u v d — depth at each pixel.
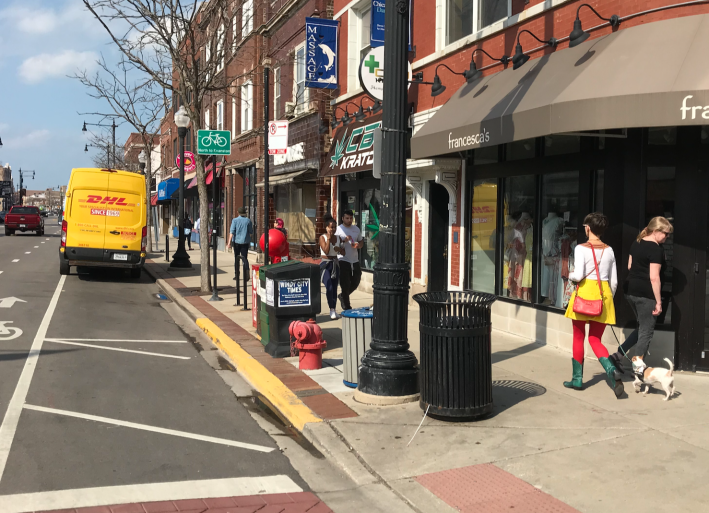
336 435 5.36
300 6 18.14
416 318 11.07
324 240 10.73
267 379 7.10
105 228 16.78
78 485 4.40
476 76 10.19
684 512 3.94
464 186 10.78
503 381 6.94
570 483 4.38
